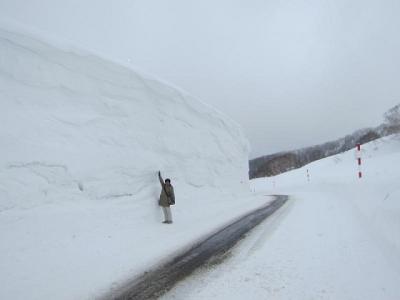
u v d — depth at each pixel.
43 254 5.40
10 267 4.80
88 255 5.64
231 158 17.30
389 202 6.99
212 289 4.11
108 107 8.84
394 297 3.61
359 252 5.19
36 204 6.13
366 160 34.22
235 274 4.61
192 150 12.51
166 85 11.55
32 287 4.27
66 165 6.91
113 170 8.12
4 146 5.97
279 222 8.62
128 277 4.66
